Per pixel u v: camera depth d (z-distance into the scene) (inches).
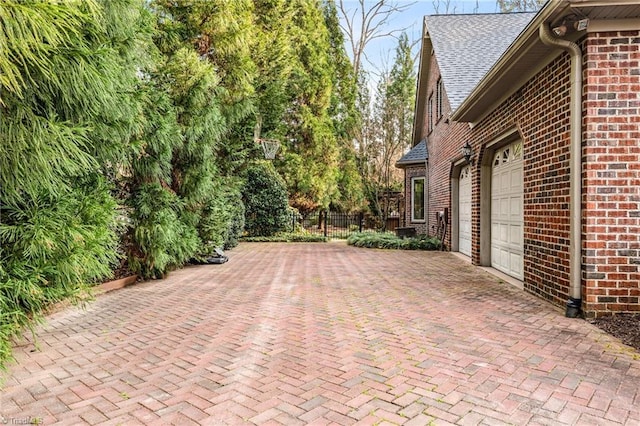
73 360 146.1
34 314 155.3
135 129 231.9
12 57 120.6
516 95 262.7
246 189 661.3
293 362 140.9
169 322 193.0
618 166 182.4
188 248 332.5
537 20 184.4
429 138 613.3
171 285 286.0
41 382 127.9
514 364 135.7
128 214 286.2
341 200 881.5
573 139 189.2
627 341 155.6
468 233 427.2
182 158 333.4
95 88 154.3
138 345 161.3
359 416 104.0
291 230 709.3
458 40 510.0
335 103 914.7
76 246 164.4
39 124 134.0
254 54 569.9
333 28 943.0
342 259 425.4
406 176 670.5
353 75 956.0
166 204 298.8
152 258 295.9
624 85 181.6
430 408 107.4
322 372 132.1
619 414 103.3
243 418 104.1
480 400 111.5
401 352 148.6
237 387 122.3
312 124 778.8
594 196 183.6
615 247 182.7
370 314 201.3
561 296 205.2
